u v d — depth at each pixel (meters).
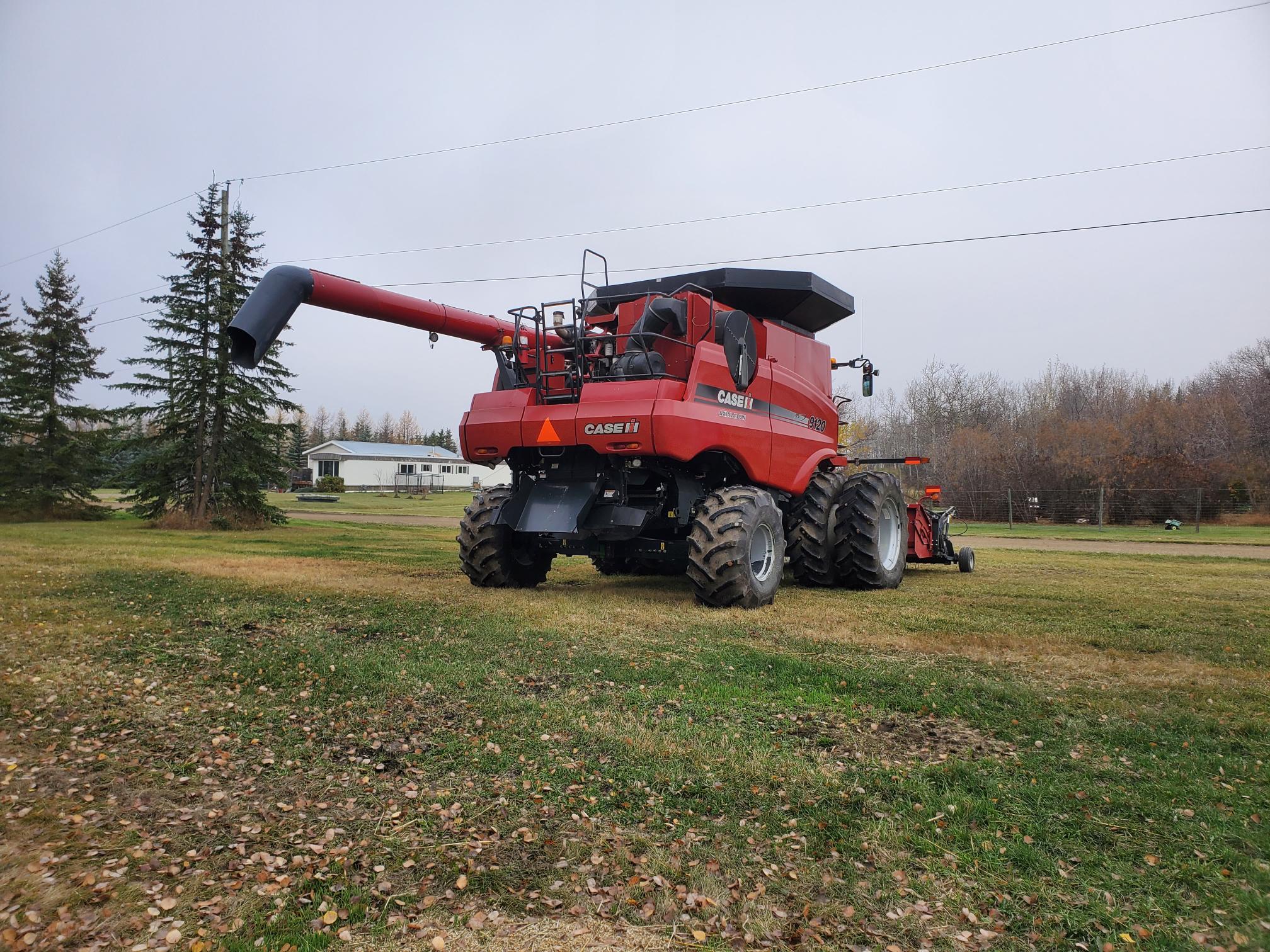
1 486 25.12
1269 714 3.63
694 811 2.70
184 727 3.62
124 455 26.62
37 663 4.70
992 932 1.99
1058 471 32.25
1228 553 14.48
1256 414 31.03
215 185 21.30
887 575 8.02
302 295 6.18
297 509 35.53
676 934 2.01
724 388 6.73
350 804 2.80
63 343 26.61
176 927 2.04
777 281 7.54
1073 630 5.64
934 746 3.29
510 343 7.48
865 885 2.22
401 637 5.34
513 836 2.54
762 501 6.64
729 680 4.26
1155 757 3.12
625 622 5.79
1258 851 2.35
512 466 7.23
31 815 2.69
